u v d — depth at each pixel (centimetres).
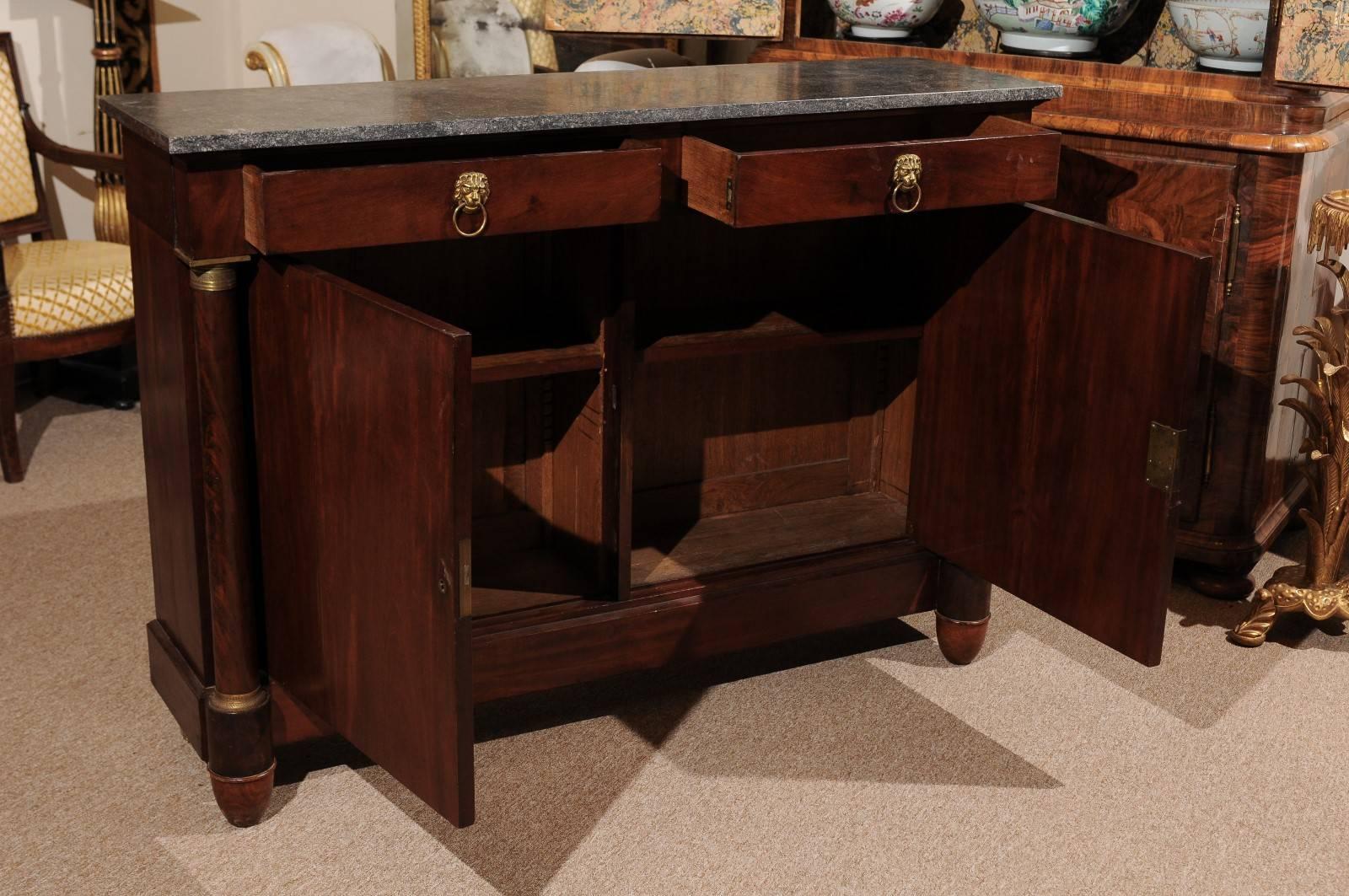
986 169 185
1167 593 182
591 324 189
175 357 170
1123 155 244
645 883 174
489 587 202
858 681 222
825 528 227
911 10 277
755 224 173
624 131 177
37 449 306
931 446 217
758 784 195
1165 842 184
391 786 193
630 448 191
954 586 221
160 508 189
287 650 178
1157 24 269
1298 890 176
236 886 172
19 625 233
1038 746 205
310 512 165
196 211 156
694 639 205
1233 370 243
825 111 184
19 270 297
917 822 187
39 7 342
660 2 276
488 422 208
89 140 360
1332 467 229
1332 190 253
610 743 204
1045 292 191
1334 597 232
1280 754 204
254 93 182
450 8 354
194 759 198
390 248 197
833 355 234
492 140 169
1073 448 191
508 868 176
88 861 176
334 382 155
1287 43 227
